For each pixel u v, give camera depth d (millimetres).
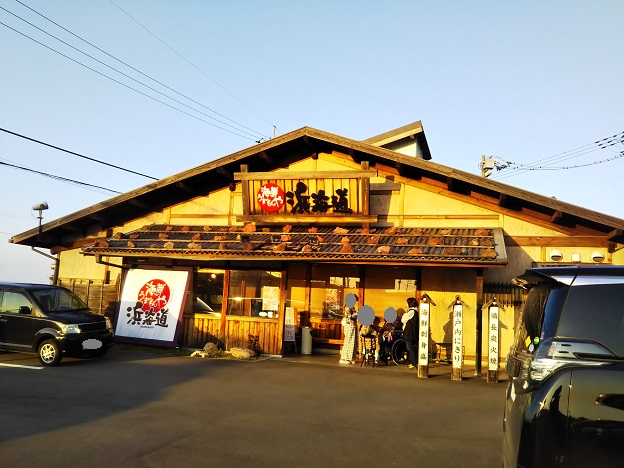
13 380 10062
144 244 14719
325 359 13875
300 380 10789
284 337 14648
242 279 14938
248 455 6043
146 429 6992
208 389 9664
